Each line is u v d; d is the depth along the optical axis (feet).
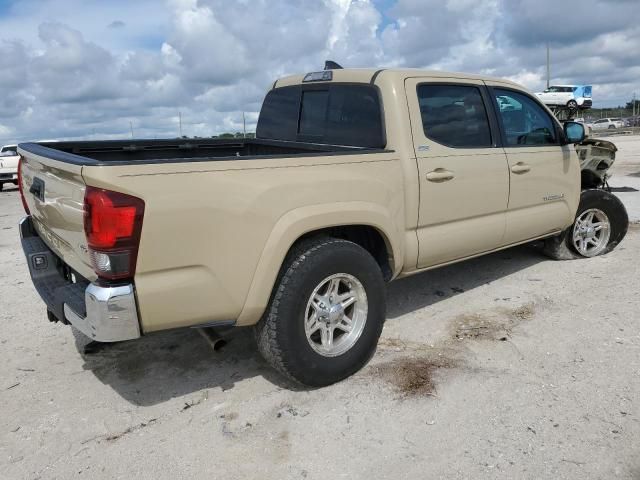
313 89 14.89
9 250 24.67
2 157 60.70
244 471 8.74
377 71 12.91
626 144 83.82
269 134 17.08
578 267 18.21
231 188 9.41
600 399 10.24
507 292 16.16
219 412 10.41
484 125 14.49
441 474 8.46
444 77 13.60
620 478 8.20
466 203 13.78
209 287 9.41
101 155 14.74
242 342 13.39
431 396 10.61
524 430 9.43
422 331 13.66
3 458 9.23
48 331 14.35
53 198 10.18
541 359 11.89
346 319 11.30
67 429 10.01
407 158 12.35
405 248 12.57
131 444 9.53
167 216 8.80
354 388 11.03
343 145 13.79
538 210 16.25
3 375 12.05
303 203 10.29
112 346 13.34
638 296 15.24
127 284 8.75
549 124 16.70
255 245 9.75
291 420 10.04
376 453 9.04
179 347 13.21
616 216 19.33
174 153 16.11
